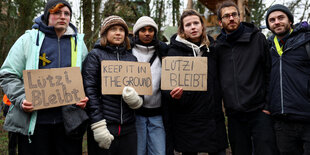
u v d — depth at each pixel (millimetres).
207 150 2348
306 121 2412
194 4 8477
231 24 2488
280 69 2580
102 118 2096
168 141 2521
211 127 2379
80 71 2119
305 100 2426
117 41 2340
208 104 2418
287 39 2615
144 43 2693
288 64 2541
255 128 2340
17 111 1989
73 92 2051
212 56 2568
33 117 1986
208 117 2396
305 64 2471
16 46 2084
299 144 2549
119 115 2188
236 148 2434
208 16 8391
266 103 2377
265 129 2297
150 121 2557
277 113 2553
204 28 2602
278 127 2605
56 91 2006
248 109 2334
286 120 2525
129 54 2465
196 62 2420
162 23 7789
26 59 2066
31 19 7809
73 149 2139
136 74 2293
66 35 2248
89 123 2139
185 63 2432
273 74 2646
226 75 2494
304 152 2479
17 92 1961
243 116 2398
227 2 2570
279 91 2547
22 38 2109
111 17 2359
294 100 2447
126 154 2211
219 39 2652
